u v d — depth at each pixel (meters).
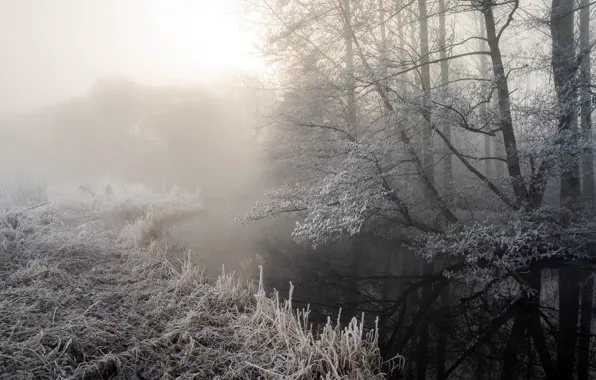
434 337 5.13
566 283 6.42
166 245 8.19
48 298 4.30
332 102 9.58
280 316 4.10
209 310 4.65
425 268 7.86
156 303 4.57
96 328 3.74
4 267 5.34
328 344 3.52
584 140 6.46
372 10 8.79
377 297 6.56
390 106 8.38
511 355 4.60
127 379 3.14
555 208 7.13
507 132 7.33
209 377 3.26
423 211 9.47
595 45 7.09
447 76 10.34
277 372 3.31
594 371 4.16
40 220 8.02
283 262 8.25
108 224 9.95
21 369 2.91
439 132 7.89
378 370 3.72
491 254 6.62
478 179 8.98
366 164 7.53
